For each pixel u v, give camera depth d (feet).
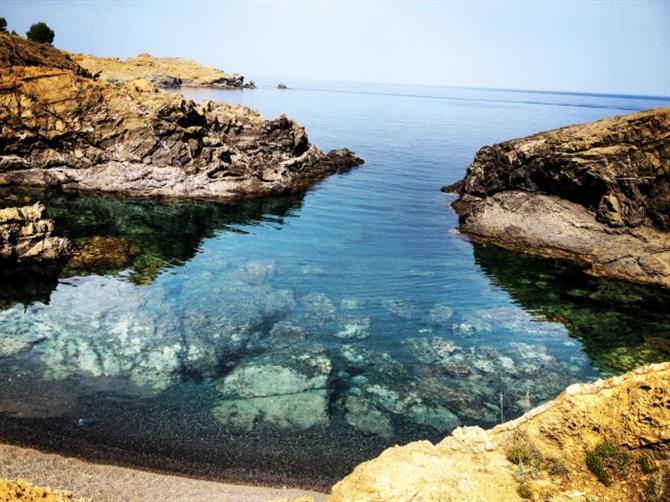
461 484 31.81
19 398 58.59
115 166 156.04
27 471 46.65
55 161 153.28
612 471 31.53
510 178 141.49
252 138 197.26
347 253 116.98
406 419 60.80
